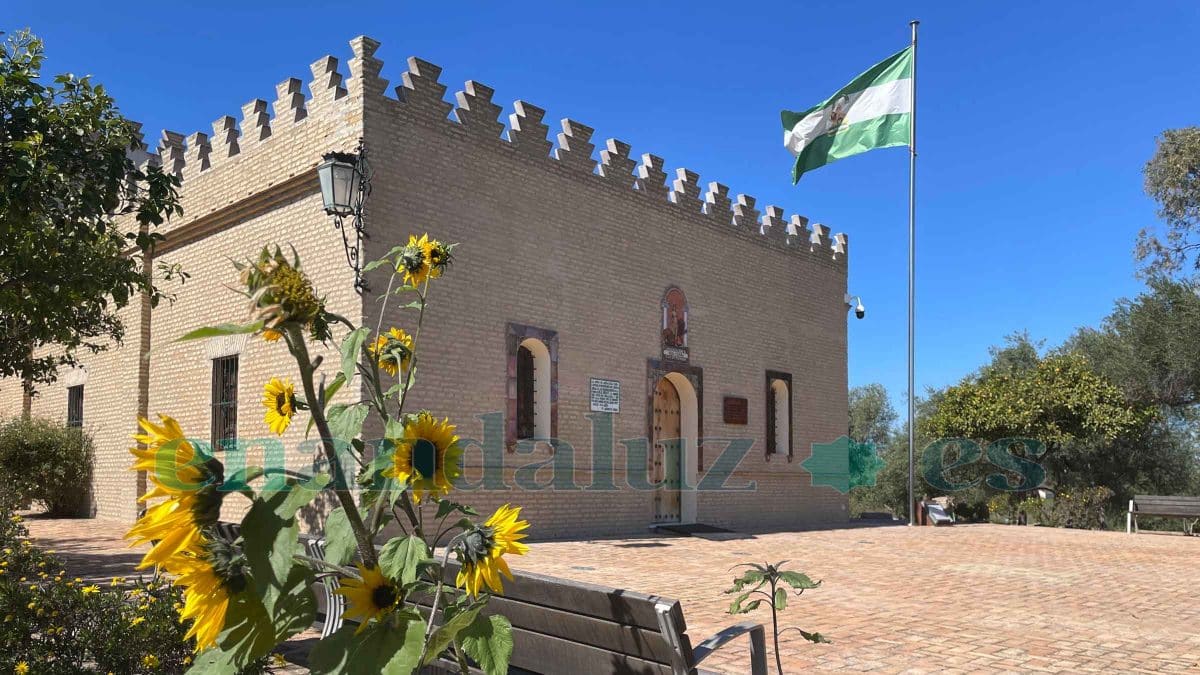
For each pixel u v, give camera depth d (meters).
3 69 7.25
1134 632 7.78
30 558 7.62
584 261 16.03
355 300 12.31
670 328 17.88
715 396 18.92
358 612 2.60
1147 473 30.39
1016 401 25.61
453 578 4.02
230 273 14.48
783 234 21.59
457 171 13.85
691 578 10.46
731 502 19.14
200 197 15.27
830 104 21.16
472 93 14.22
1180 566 12.87
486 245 14.20
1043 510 24.00
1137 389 28.42
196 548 2.35
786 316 21.41
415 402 12.83
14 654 4.85
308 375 2.46
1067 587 10.50
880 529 19.78
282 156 13.72
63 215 7.80
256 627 2.44
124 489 16.69
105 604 5.10
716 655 6.68
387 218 12.70
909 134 20.77
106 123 7.75
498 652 2.89
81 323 11.37
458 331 13.59
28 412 19.66
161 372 15.91
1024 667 6.46
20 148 6.95
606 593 3.59
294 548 2.26
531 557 12.24
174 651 4.91
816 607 8.80
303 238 13.26
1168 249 26.94
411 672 2.48
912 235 20.94
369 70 12.68
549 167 15.51
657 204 17.86
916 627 7.83
